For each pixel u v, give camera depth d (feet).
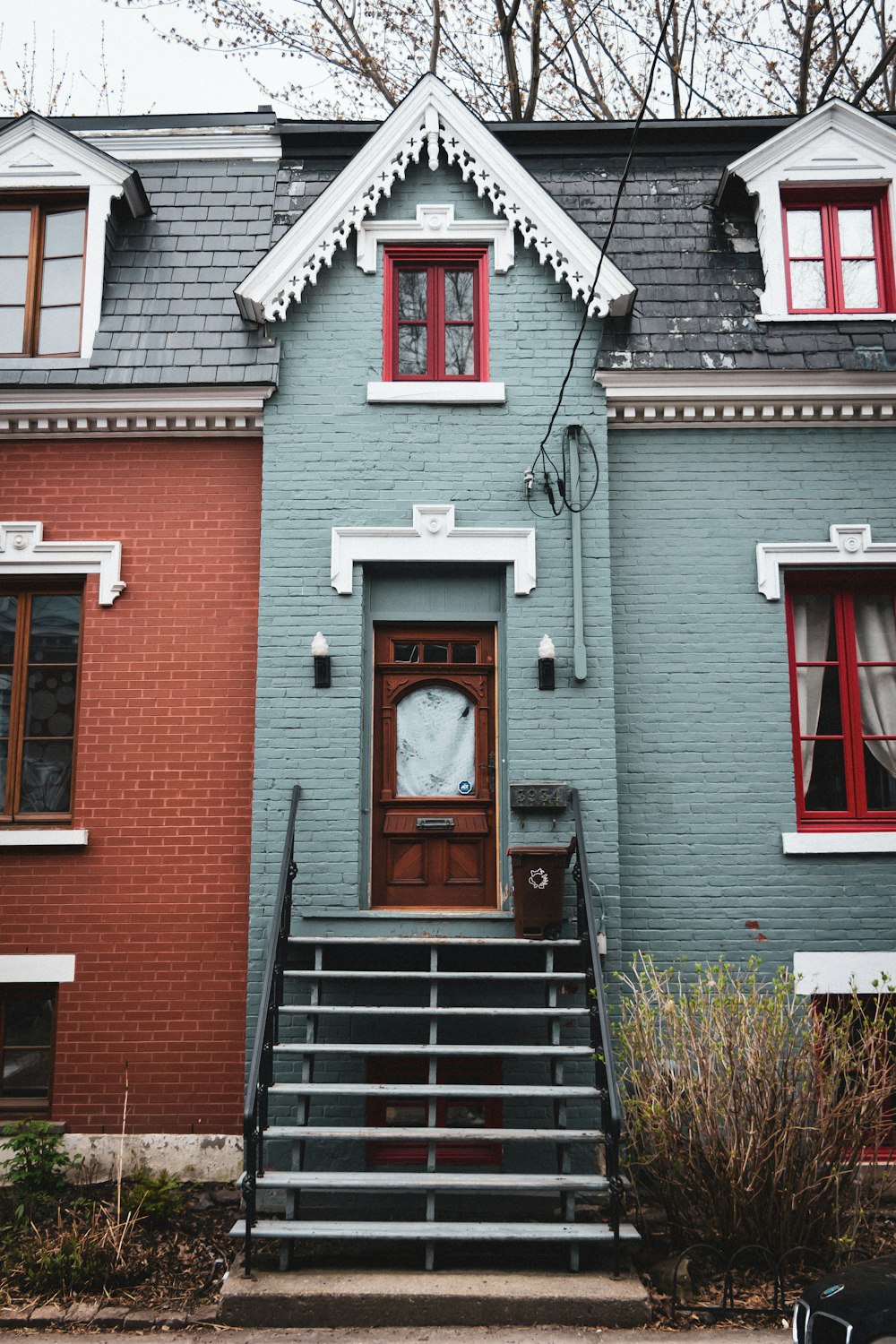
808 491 28.66
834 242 30.27
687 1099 21.65
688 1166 21.27
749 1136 20.75
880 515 28.53
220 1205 23.95
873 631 29.04
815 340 28.68
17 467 28.66
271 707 26.61
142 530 28.37
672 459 28.86
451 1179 20.63
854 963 26.45
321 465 27.73
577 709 26.68
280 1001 22.82
